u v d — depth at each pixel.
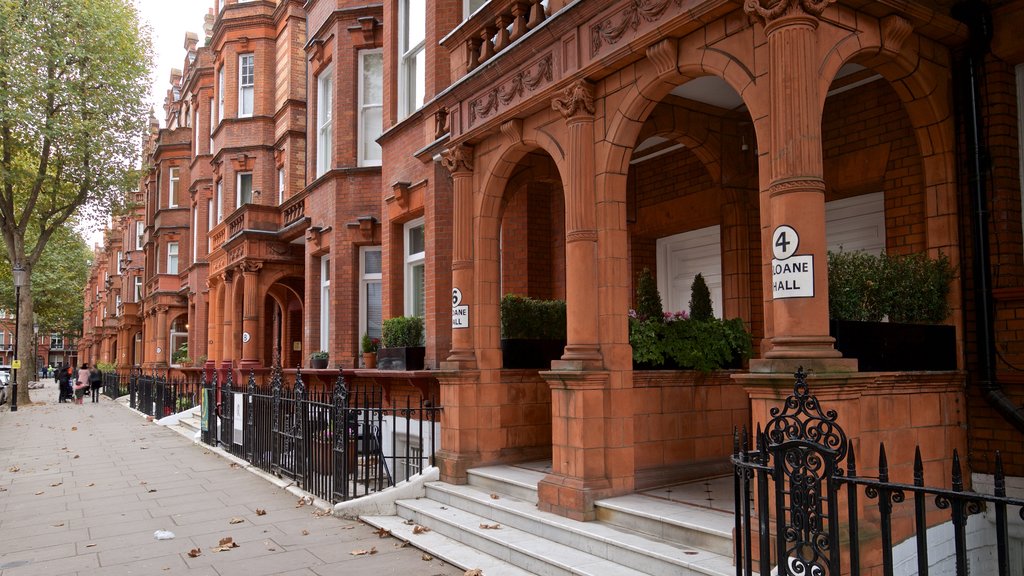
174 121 38.59
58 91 27.02
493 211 8.80
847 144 8.00
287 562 6.62
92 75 27.78
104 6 27.94
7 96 25.38
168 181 33.53
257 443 11.97
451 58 9.72
